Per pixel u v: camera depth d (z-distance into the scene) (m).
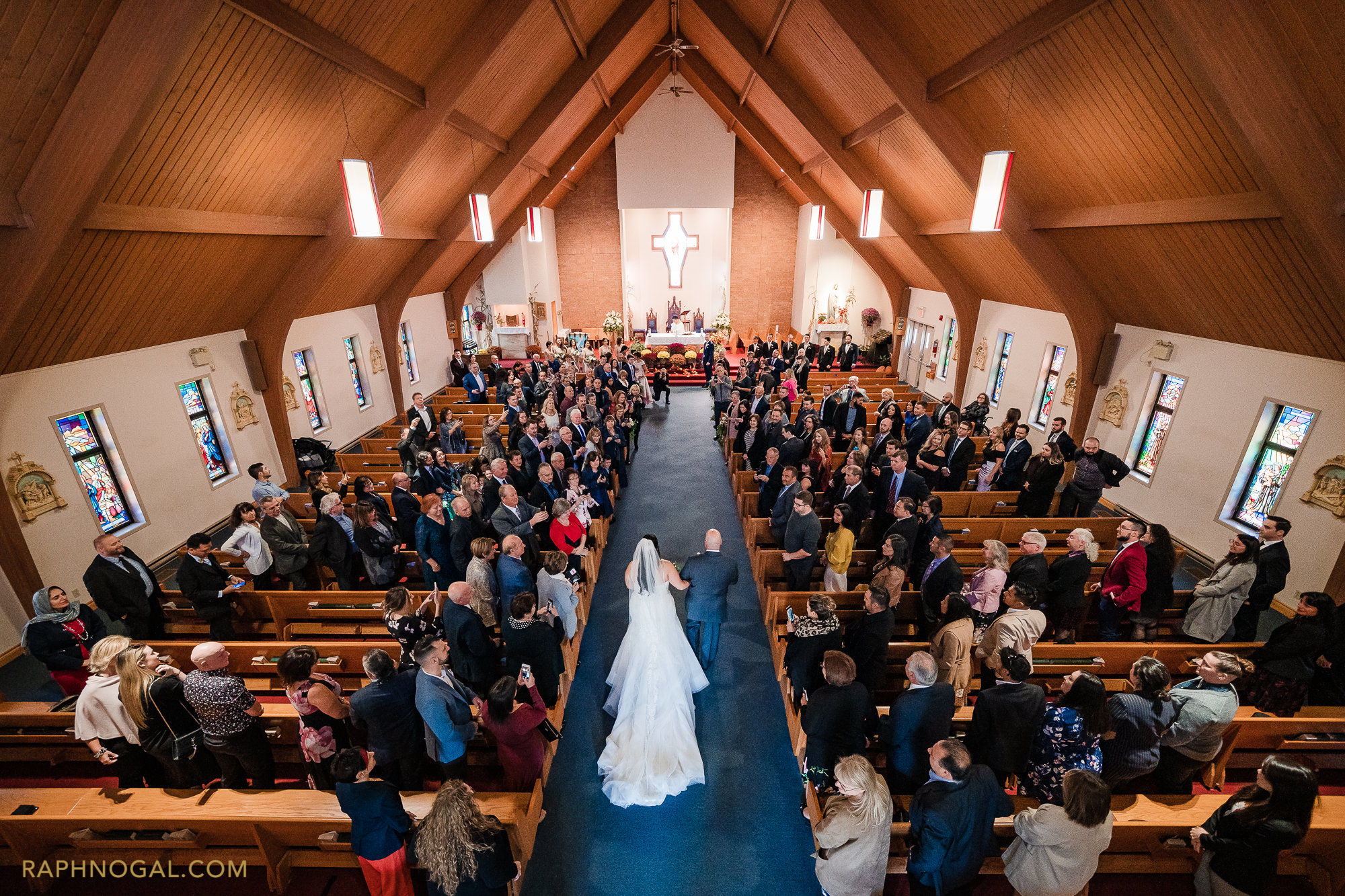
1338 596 6.72
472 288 21.48
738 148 22.34
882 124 10.57
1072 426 11.08
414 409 11.02
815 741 4.17
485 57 8.98
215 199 7.67
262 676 5.80
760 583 7.55
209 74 6.04
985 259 12.27
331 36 7.00
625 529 9.83
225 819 4.00
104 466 8.20
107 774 5.23
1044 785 3.82
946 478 8.80
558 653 5.16
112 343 8.18
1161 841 4.07
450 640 4.83
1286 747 4.85
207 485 9.85
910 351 19.42
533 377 14.62
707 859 4.50
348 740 4.26
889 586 4.92
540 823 4.75
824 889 3.62
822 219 16.03
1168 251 7.77
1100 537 7.71
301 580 6.93
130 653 4.07
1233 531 8.17
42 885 4.20
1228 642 5.75
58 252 5.69
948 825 3.17
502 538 6.42
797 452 8.59
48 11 4.58
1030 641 4.46
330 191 9.59
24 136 5.14
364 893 4.16
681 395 18.58
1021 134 8.31
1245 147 5.26
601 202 22.89
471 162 12.02
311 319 12.54
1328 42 4.41
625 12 11.95
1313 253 5.47
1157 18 5.09
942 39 8.16
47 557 7.26
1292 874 4.23
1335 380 6.89
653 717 5.09
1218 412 8.43
